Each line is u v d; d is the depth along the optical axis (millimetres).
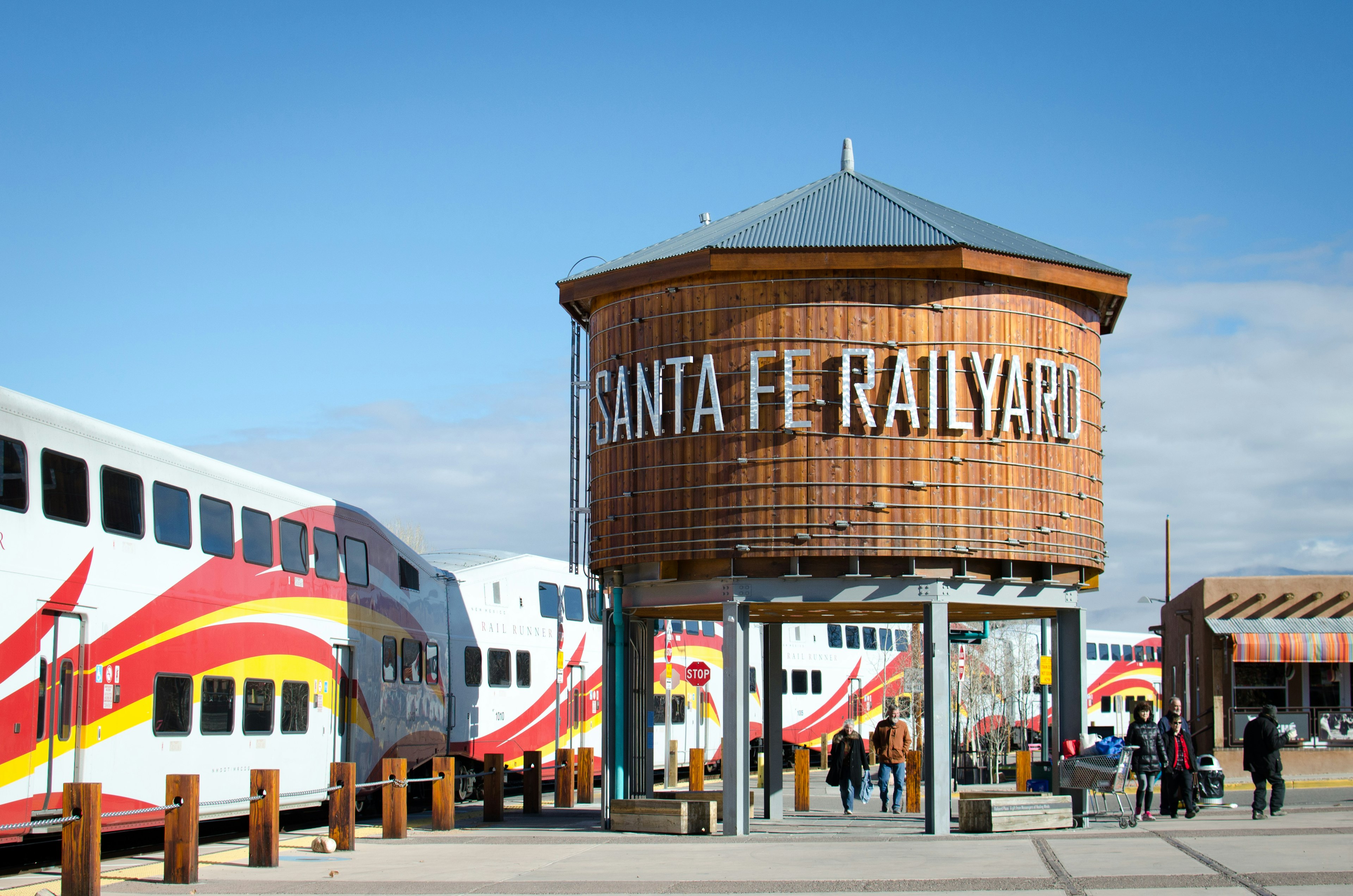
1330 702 36688
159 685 18156
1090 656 63250
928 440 19672
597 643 36719
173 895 14016
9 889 14438
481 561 32781
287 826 24719
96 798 13438
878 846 17562
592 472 22250
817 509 19531
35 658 15609
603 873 15172
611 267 21766
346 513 24859
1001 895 12500
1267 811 22500
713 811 20312
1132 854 15414
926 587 19656
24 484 15641
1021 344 20328
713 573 20312
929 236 19906
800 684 50094
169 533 18672
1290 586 37375
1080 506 20969
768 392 19766
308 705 22625
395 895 13656
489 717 30891
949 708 19703
